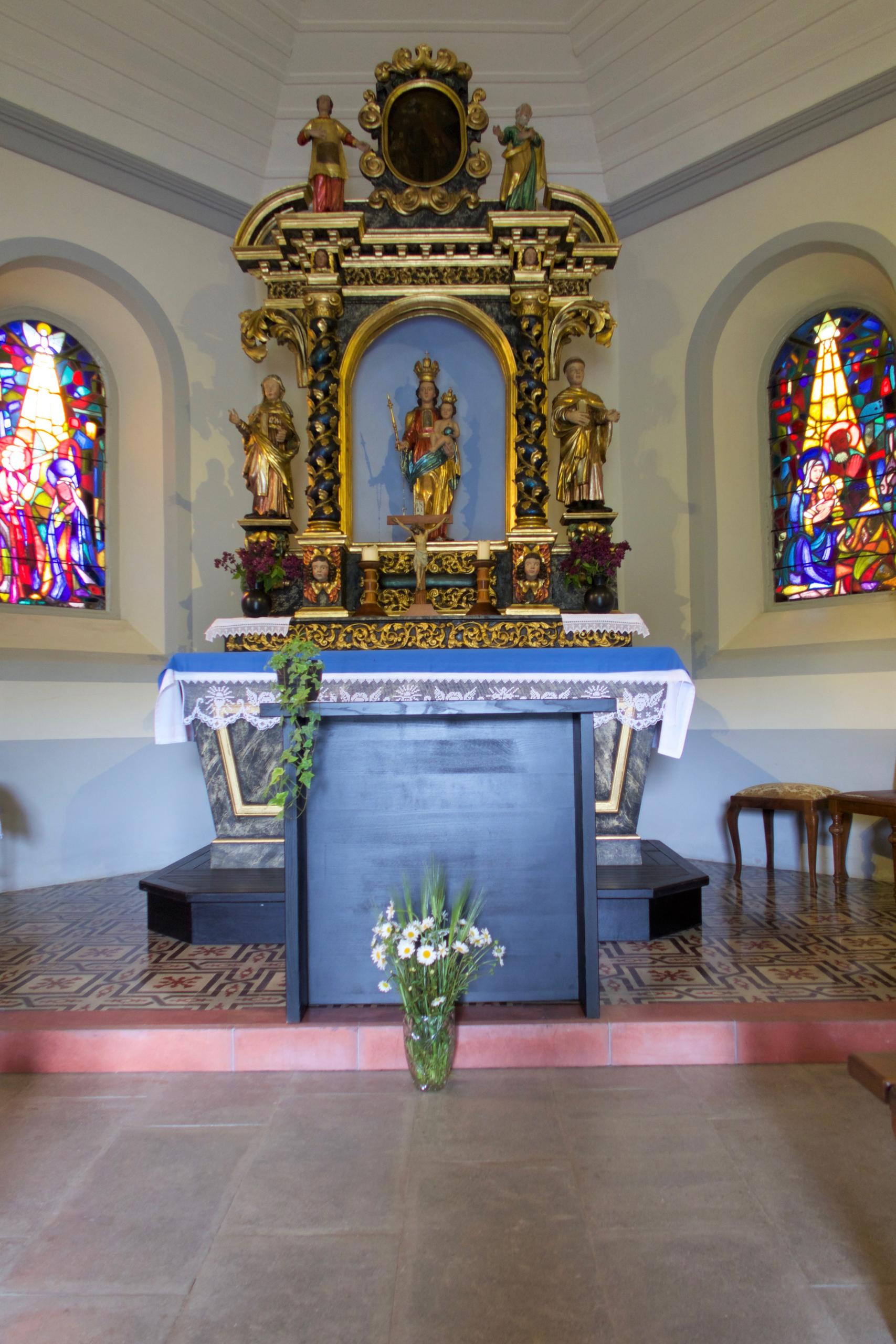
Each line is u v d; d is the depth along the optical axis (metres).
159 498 6.56
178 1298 1.92
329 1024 3.16
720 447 6.58
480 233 5.78
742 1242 2.09
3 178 5.72
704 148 6.41
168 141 6.43
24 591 6.16
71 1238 2.13
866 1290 1.92
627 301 6.92
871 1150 2.50
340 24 6.55
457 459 6.07
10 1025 3.18
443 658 4.48
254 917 4.30
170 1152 2.54
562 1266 2.01
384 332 6.08
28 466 6.24
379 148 6.01
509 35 6.66
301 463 6.87
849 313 6.20
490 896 3.41
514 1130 2.64
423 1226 2.17
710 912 4.75
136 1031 3.13
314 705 3.23
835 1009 3.25
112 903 5.24
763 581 6.53
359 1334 1.81
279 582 5.59
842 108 5.72
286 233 5.73
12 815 5.67
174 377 6.49
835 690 5.81
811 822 5.18
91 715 6.05
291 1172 2.42
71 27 5.74
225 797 4.75
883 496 5.98
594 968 3.19
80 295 6.28
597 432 5.84
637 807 4.72
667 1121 2.68
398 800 3.42
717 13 5.97
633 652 4.50
